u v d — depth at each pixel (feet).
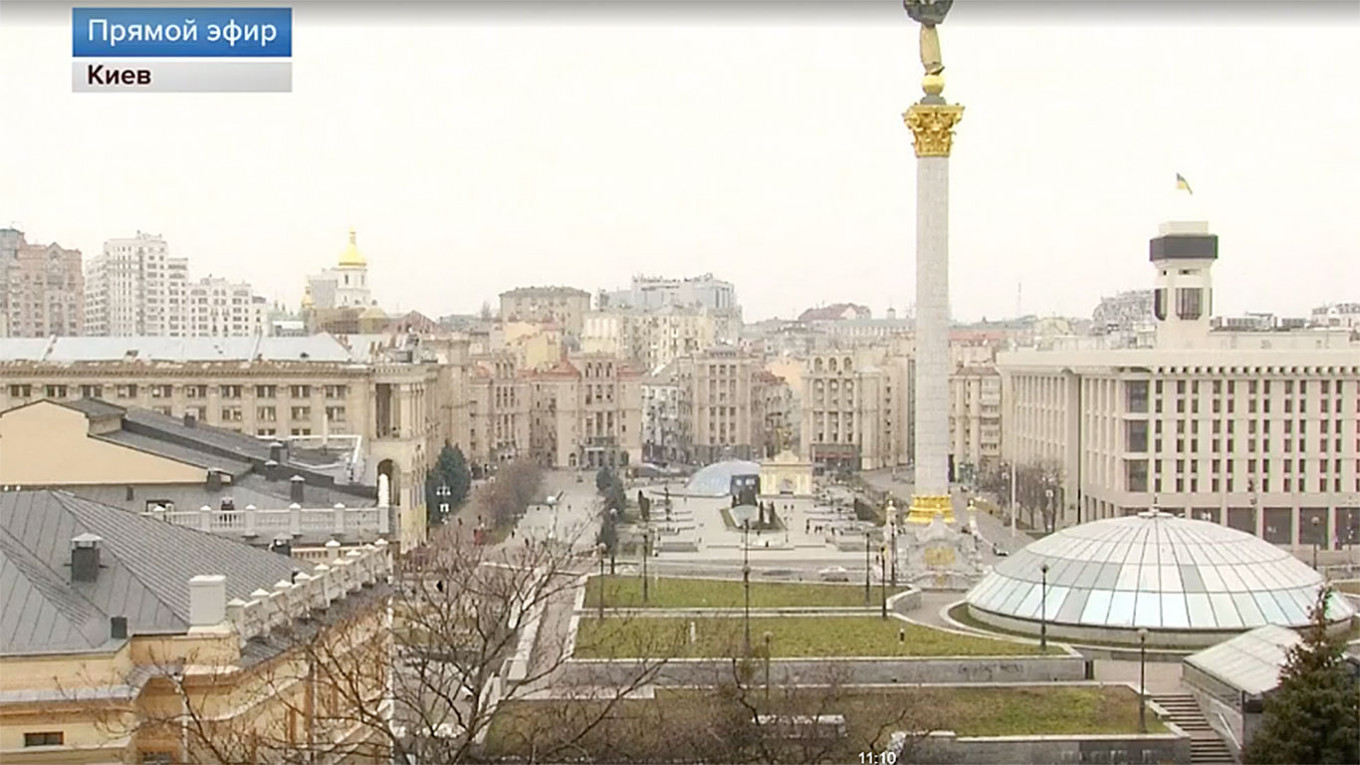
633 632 413.39
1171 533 470.80
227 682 203.72
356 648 260.01
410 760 257.34
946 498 639.35
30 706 189.98
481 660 261.03
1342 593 553.64
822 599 522.47
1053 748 330.13
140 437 436.35
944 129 627.05
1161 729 343.46
